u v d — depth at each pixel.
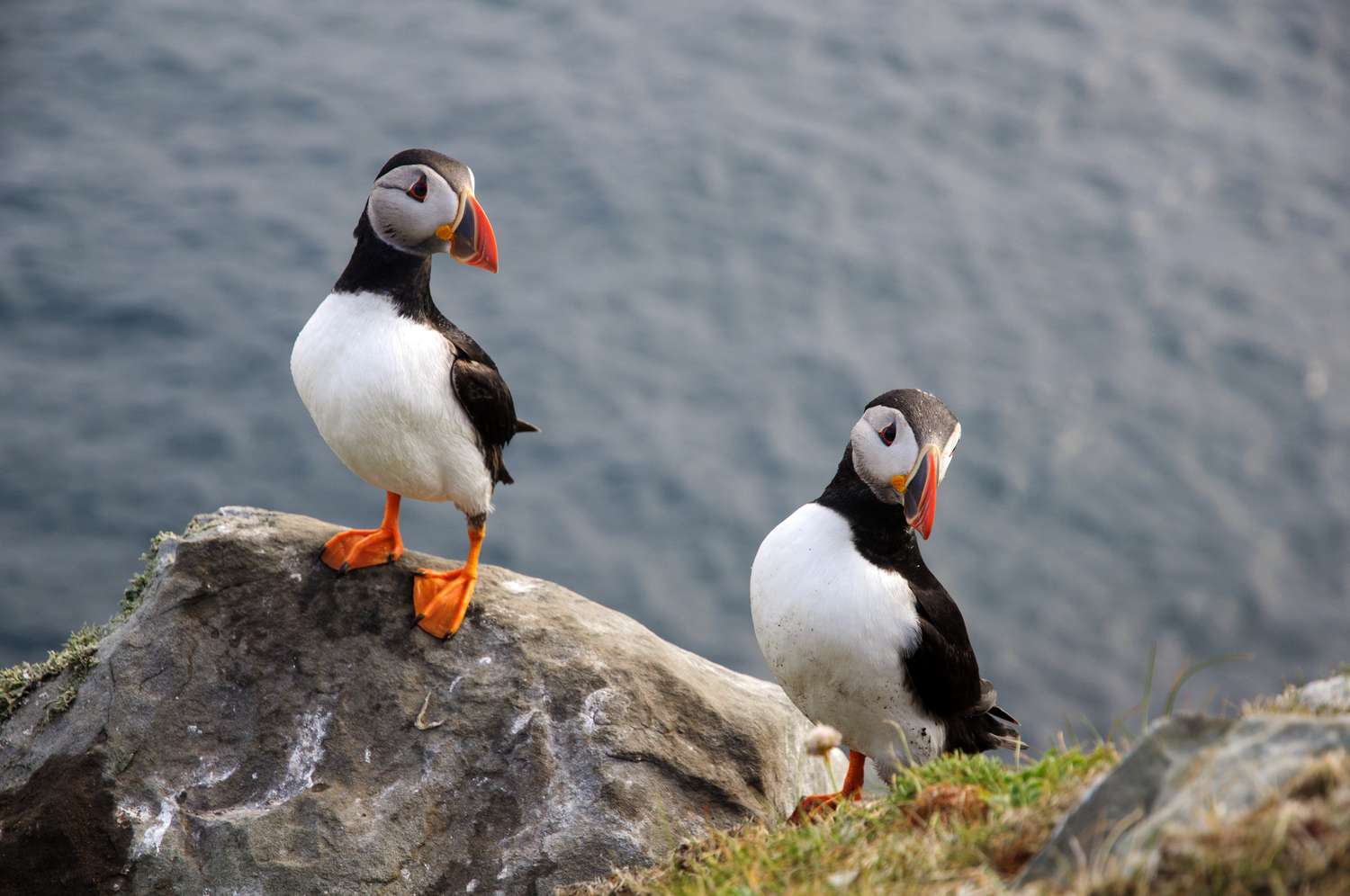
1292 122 32.81
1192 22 36.16
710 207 27.14
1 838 5.68
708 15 34.44
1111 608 20.00
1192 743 3.92
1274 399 24.38
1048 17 35.88
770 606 5.89
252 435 20.77
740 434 21.81
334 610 6.37
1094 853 3.77
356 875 5.73
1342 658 19.47
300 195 26.38
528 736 6.15
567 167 27.84
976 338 24.75
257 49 31.52
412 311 6.00
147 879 5.64
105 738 5.93
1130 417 23.52
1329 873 3.34
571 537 19.67
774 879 4.62
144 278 23.62
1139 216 28.78
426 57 31.80
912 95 31.95
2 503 19.19
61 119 28.28
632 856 5.90
